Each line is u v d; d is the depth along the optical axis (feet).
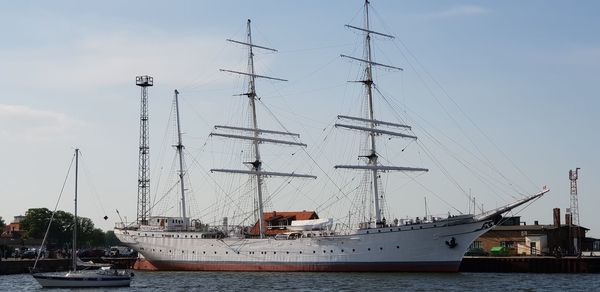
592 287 285.23
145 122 461.78
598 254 437.99
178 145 428.15
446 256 346.95
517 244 460.96
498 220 352.69
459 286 286.25
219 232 399.44
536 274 362.53
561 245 466.29
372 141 385.91
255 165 411.54
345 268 357.41
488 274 354.54
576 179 503.61
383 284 293.64
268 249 375.25
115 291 287.28
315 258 362.94
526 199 345.72
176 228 413.80
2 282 335.47
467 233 346.74
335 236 359.05
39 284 317.83
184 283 315.99
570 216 481.46
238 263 383.86
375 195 376.48
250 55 419.95
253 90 418.51
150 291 284.41
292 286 289.74
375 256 352.90
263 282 310.24
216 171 406.21
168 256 406.00
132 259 470.39
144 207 456.45
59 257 507.71
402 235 349.82
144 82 459.32
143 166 458.50
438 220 347.56
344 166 376.48
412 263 349.00
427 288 277.64
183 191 424.87
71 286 302.86
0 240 639.76
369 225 365.40
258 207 408.67
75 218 329.11
